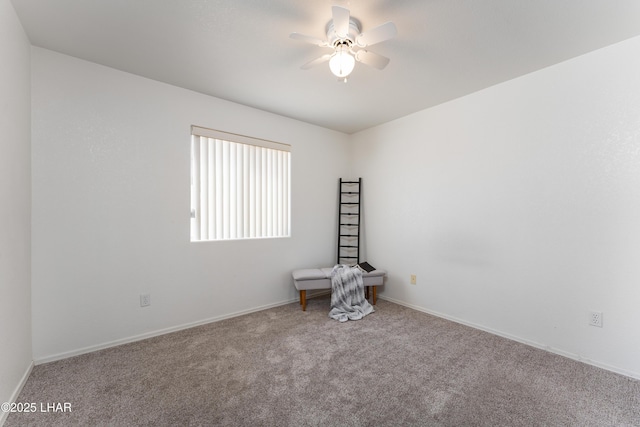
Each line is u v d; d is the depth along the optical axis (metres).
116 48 2.09
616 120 2.02
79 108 2.23
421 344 2.47
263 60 2.25
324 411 1.62
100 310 2.34
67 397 1.73
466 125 2.89
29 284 1.98
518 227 2.53
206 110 2.91
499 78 2.54
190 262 2.83
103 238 2.34
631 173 1.96
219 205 3.06
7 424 1.50
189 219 2.81
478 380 1.93
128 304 2.47
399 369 2.06
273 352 2.31
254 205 3.34
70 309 2.20
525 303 2.48
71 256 2.21
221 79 2.58
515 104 2.53
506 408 1.66
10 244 1.63
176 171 2.73
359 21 1.79
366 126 3.95
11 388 1.63
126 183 2.45
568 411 1.63
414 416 1.59
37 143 2.06
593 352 2.12
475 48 2.07
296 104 3.16
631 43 1.95
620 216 2.01
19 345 1.77
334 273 3.36
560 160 2.28
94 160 2.30
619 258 2.02
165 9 1.67
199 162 2.90
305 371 2.04
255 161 3.35
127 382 1.89
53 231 2.13
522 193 2.50
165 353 2.29
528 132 2.45
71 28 1.86
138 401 1.70
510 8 1.65
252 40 1.99
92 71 2.29
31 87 2.04
